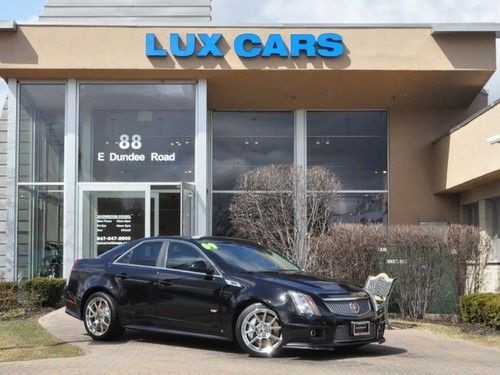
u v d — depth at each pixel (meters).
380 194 21.84
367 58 18.59
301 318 8.78
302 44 18.52
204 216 18.92
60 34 18.55
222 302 9.34
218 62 18.55
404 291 14.55
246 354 9.37
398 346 10.69
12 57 18.47
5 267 18.88
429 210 21.50
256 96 20.80
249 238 18.94
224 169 22.11
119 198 19.08
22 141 19.31
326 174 19.06
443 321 14.22
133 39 18.59
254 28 18.61
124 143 19.23
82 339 10.62
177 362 8.67
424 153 21.77
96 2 21.06
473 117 17.45
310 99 21.09
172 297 9.79
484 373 8.55
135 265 10.36
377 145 22.09
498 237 18.52
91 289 10.56
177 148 19.23
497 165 15.84
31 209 19.14
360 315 9.12
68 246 18.75
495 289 16.69
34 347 9.61
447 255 14.52
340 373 8.09
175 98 19.38
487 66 18.59
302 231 17.89
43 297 14.66
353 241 14.64
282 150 22.20
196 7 21.03
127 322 10.21
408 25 18.70
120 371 8.00
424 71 18.66
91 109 19.33
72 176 18.95
